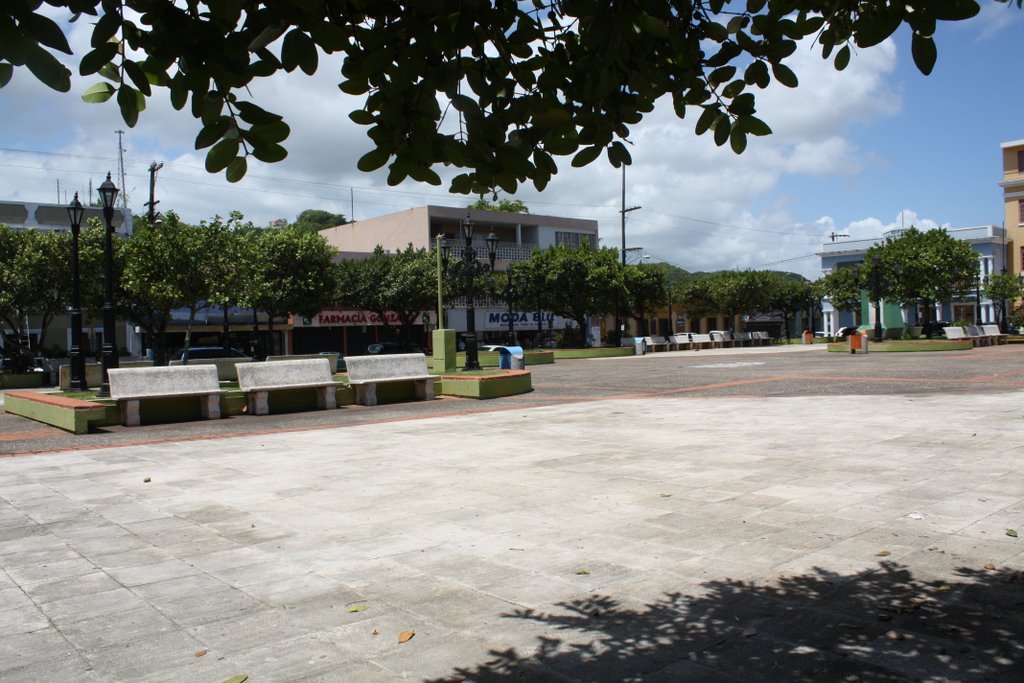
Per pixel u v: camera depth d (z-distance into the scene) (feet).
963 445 25.46
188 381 42.60
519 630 11.30
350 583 13.56
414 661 10.34
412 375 51.03
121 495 21.68
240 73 7.09
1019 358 78.18
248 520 18.38
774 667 9.86
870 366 72.69
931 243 116.16
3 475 25.45
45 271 83.92
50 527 18.02
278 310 101.45
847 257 190.90
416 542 16.06
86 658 10.59
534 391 56.90
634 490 20.42
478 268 77.61
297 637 11.22
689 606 12.02
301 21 7.28
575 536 16.15
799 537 15.42
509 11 8.59
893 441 26.91
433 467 25.04
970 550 14.15
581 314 131.44
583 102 9.56
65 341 111.14
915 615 11.34
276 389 44.73
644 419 36.94
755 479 21.24
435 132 8.59
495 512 18.49
